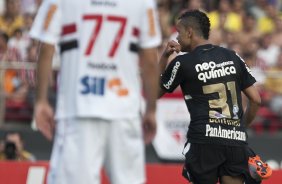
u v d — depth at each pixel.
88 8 11.25
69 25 11.29
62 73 11.40
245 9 37.50
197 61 15.49
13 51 31.88
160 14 33.75
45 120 11.18
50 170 11.38
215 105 15.43
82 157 11.06
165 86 15.77
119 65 11.27
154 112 11.32
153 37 11.36
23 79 30.80
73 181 11.06
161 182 20.42
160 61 15.93
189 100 15.68
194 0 33.78
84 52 11.23
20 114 31.20
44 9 11.30
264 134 32.19
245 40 34.28
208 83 15.43
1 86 30.42
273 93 32.56
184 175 16.25
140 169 11.39
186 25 15.73
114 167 11.27
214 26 33.72
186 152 15.80
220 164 15.55
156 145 29.02
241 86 15.78
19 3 34.38
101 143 11.19
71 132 11.18
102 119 11.12
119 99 11.23
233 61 15.62
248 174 15.70
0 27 33.62
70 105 11.23
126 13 11.29
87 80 11.20
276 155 31.34
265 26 37.19
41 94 11.20
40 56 11.26
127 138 11.28
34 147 30.25
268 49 35.06
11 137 25.30
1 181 20.25
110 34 11.26
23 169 20.38
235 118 15.52
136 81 11.41
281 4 39.47
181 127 29.16
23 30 32.81
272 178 19.95
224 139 15.40
